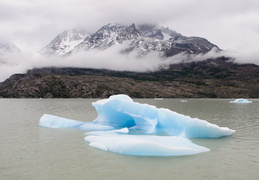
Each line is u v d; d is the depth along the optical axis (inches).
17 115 1396.4
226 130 673.0
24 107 2274.9
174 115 677.3
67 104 2923.2
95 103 853.8
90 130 769.6
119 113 810.2
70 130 773.3
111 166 411.5
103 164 422.0
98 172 384.5
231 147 548.4
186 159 448.1
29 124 948.6
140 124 778.2
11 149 532.4
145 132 724.0
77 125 844.6
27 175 373.4
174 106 2507.4
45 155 481.7
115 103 784.3
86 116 1355.8
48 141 611.8
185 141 536.7
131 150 477.1
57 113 1562.5
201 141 613.6
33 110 1859.0
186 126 652.1
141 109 753.6
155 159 447.8
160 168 400.8
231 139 641.6
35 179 358.0
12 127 860.0
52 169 399.5
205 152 499.5
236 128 852.0
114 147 502.9
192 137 661.9
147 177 363.6
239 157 466.3
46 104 2933.1
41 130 781.3
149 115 739.4
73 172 385.4
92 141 583.5
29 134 710.5
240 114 1453.0
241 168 404.5
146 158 454.0
